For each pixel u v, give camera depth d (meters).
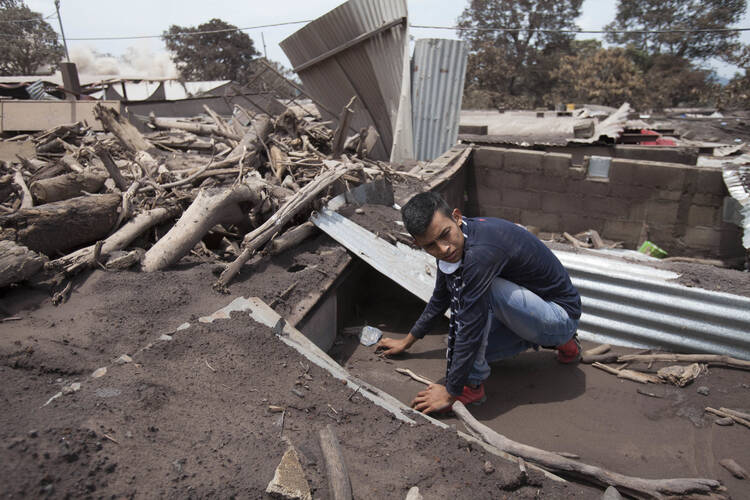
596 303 3.77
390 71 9.59
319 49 9.88
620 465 2.45
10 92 24.33
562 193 8.27
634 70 45.66
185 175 5.33
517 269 2.63
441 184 6.73
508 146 10.57
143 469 1.67
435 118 9.98
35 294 3.00
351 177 5.39
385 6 8.85
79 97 16.53
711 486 2.18
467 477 2.01
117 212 3.75
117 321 2.79
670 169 7.38
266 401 2.24
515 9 51.47
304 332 3.32
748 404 2.92
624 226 7.98
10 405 1.93
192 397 2.14
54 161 6.37
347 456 2.02
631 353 3.58
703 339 3.44
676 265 3.77
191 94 28.34
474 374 2.79
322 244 4.10
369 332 3.81
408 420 2.36
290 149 7.24
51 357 2.36
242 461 1.81
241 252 3.62
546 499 1.97
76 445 1.67
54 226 3.30
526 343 3.08
